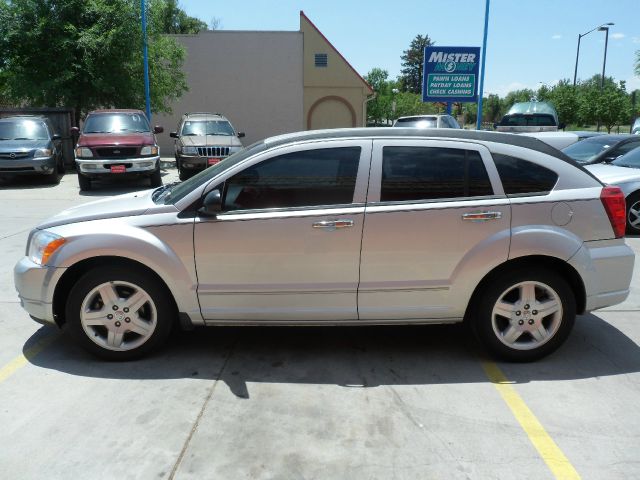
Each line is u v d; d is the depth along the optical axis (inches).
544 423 128.0
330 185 152.7
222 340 175.8
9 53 737.0
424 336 179.9
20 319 192.4
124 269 152.8
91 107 808.3
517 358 158.2
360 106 1132.5
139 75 809.5
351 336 179.9
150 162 557.3
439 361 161.2
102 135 566.3
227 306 154.8
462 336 179.8
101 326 158.4
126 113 601.9
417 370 155.4
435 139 155.6
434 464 113.0
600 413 132.4
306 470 111.0
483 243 150.5
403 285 152.6
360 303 154.3
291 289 152.6
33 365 157.2
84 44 717.9
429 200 152.1
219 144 613.6
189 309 154.9
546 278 153.3
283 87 1097.4
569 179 156.3
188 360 161.2
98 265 156.9
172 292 153.6
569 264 153.0
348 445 119.3
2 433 122.9
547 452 117.0
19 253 281.9
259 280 152.8
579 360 161.3
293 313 154.6
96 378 149.4
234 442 120.2
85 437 121.5
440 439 121.6
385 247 150.9
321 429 125.4
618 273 157.2
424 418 130.2
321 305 154.3
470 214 150.0
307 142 154.9
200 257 151.6
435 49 874.1
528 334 159.0
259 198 153.7
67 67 740.0
